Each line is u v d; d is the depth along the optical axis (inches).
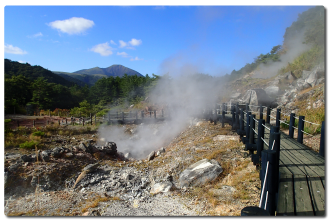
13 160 287.9
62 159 310.3
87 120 817.5
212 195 207.6
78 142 484.4
